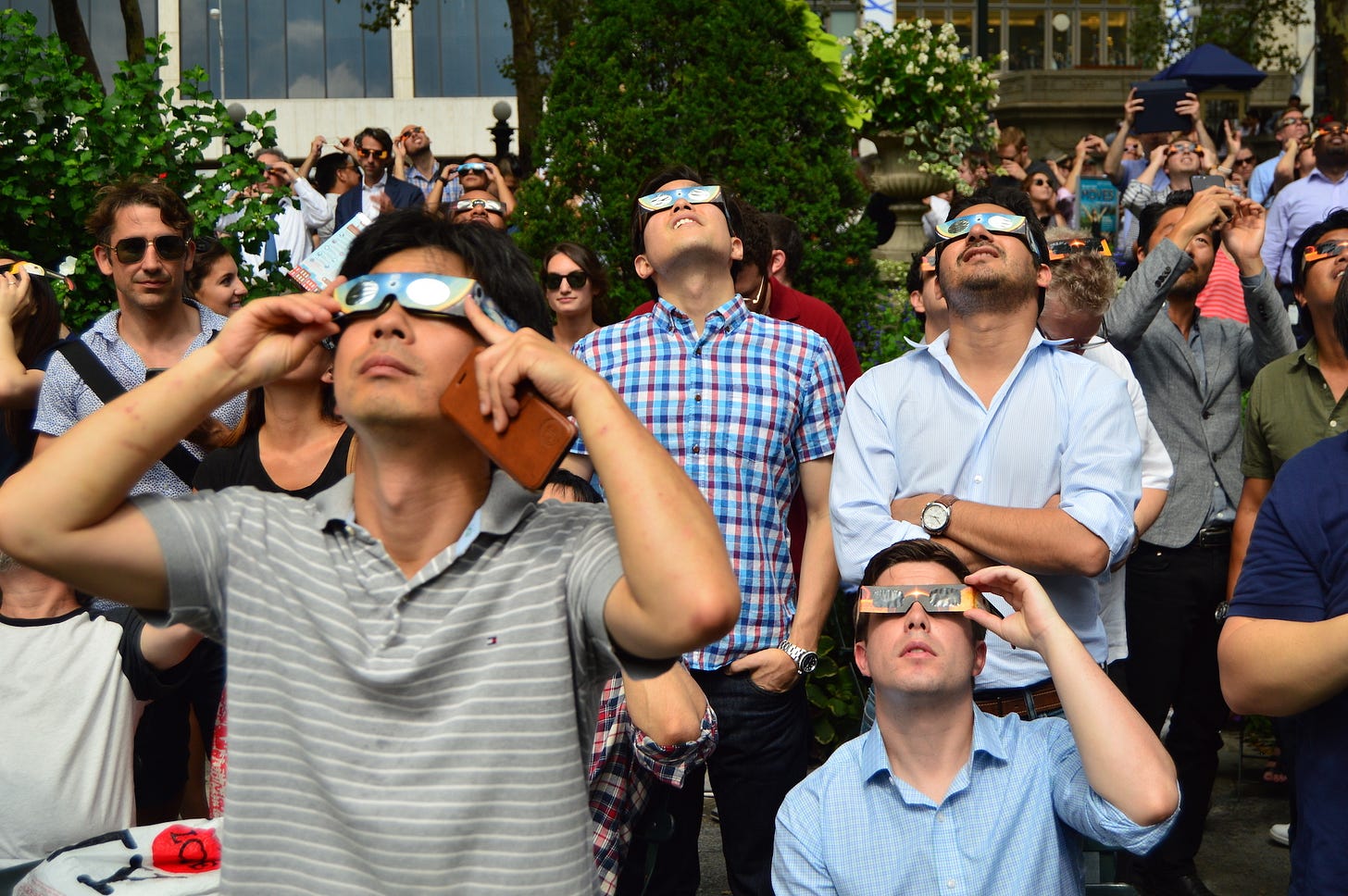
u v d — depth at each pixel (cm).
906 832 288
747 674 362
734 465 365
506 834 153
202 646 356
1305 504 246
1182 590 457
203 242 520
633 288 634
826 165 655
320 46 3462
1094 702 259
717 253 377
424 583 157
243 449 369
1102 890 303
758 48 645
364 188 1024
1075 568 322
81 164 567
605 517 165
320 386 365
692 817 370
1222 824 523
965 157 955
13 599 324
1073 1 3397
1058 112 2381
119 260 434
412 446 158
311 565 161
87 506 155
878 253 964
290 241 908
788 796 301
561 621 158
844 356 500
